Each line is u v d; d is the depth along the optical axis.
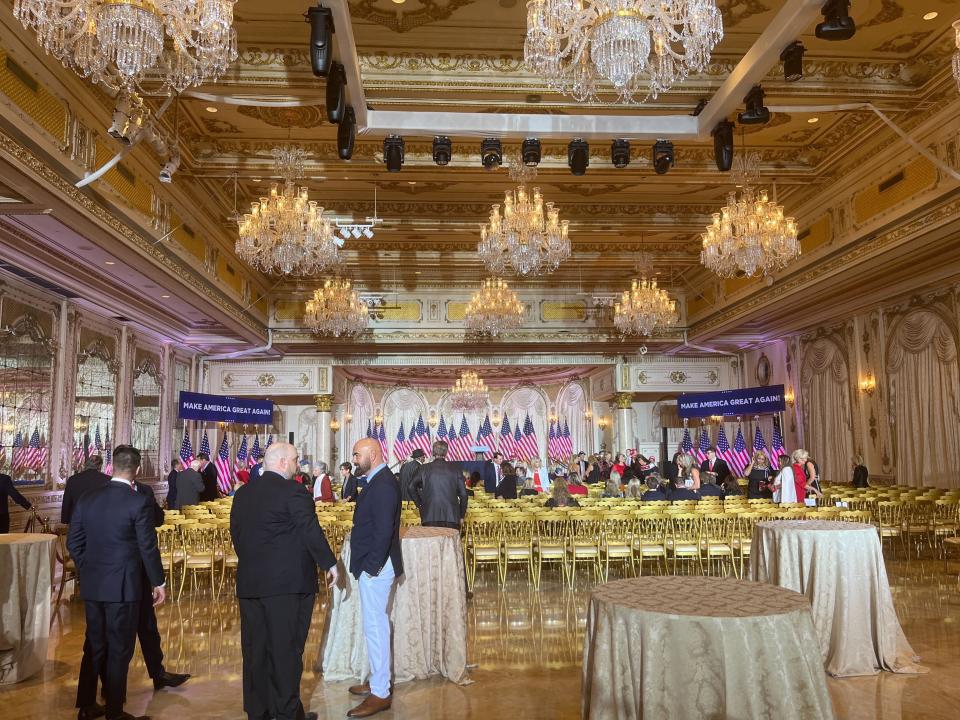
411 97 9.12
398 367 22.84
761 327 17.59
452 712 4.40
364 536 4.52
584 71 6.76
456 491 7.25
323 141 10.96
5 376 10.69
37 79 7.49
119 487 4.41
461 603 5.15
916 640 5.77
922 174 10.27
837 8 6.70
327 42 6.73
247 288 17.20
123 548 4.30
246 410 18.94
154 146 8.84
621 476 17.48
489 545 8.36
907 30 8.38
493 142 9.59
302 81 8.45
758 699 2.91
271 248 11.11
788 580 5.16
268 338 19.34
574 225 14.35
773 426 19.34
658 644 2.98
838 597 4.99
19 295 11.15
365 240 16.14
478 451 25.62
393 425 27.12
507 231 11.20
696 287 19.45
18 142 7.16
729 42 8.68
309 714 4.36
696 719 2.90
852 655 4.93
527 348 20.92
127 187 10.04
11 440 10.80
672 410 23.52
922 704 4.38
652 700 2.95
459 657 5.01
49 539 5.45
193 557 8.15
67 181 8.18
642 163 11.65
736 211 10.84
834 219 12.66
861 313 15.41
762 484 12.24
